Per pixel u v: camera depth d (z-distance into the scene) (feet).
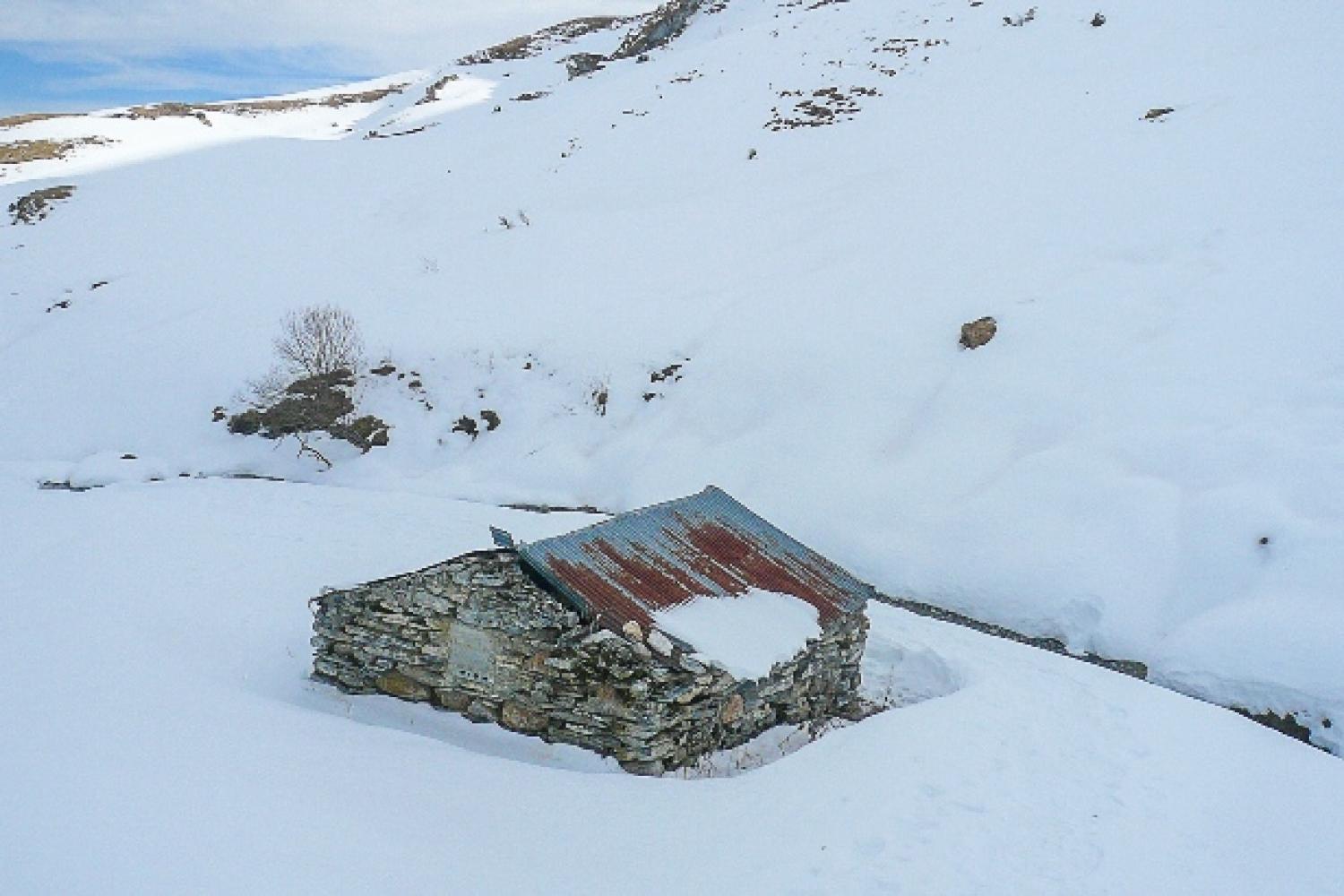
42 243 148.87
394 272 129.70
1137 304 85.81
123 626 53.98
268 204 160.45
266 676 48.19
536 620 40.42
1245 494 67.00
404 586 43.57
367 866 28.76
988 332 87.86
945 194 114.83
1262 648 58.65
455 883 28.78
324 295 125.70
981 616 69.67
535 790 35.12
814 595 47.91
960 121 135.33
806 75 167.43
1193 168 102.68
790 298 103.40
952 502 76.79
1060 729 45.70
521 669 41.19
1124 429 75.25
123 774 31.99
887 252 106.32
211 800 31.01
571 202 140.05
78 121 213.25
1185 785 41.63
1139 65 134.72
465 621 42.32
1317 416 70.03
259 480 96.63
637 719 38.45
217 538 74.74
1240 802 40.86
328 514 83.20
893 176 124.06
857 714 50.44
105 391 112.68
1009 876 32.24
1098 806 38.27
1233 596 63.16
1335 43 121.19
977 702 47.24
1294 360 75.00
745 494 84.79
